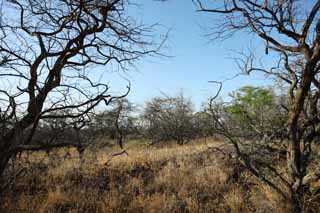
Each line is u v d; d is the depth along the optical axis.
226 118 7.22
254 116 7.49
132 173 10.78
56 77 5.41
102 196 8.77
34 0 5.55
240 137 7.57
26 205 7.18
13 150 4.92
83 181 9.80
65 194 8.66
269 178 7.46
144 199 8.47
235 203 7.77
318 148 7.36
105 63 6.18
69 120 5.26
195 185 9.32
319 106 7.26
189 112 25.23
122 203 8.40
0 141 5.02
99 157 11.73
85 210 8.02
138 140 20.91
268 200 7.33
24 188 8.13
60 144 5.05
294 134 6.39
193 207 7.87
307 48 6.15
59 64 5.46
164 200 8.25
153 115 25.66
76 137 5.36
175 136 22.78
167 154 13.21
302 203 6.20
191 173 10.27
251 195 8.06
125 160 11.82
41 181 8.91
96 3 5.71
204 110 6.22
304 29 6.16
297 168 6.36
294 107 6.31
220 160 10.84
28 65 5.29
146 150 15.73
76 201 8.34
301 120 6.83
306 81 6.14
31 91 5.25
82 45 5.73
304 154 6.69
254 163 7.28
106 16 5.84
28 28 5.49
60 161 9.86
